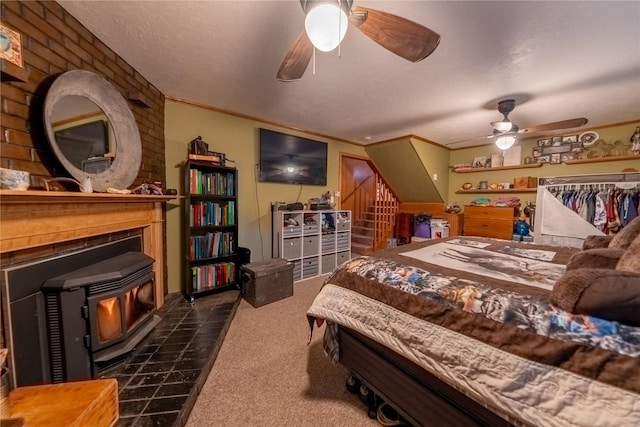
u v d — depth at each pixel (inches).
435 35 45.4
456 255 69.0
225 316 88.6
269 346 75.8
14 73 43.9
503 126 102.6
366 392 53.3
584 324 29.0
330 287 56.9
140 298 69.2
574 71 78.4
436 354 37.7
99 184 64.8
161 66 79.7
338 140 170.2
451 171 195.5
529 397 29.0
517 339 31.8
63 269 53.5
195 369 60.7
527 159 156.9
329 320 53.6
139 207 81.3
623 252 43.0
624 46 65.1
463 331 36.5
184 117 107.7
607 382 25.2
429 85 89.7
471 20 57.1
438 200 193.8
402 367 44.9
